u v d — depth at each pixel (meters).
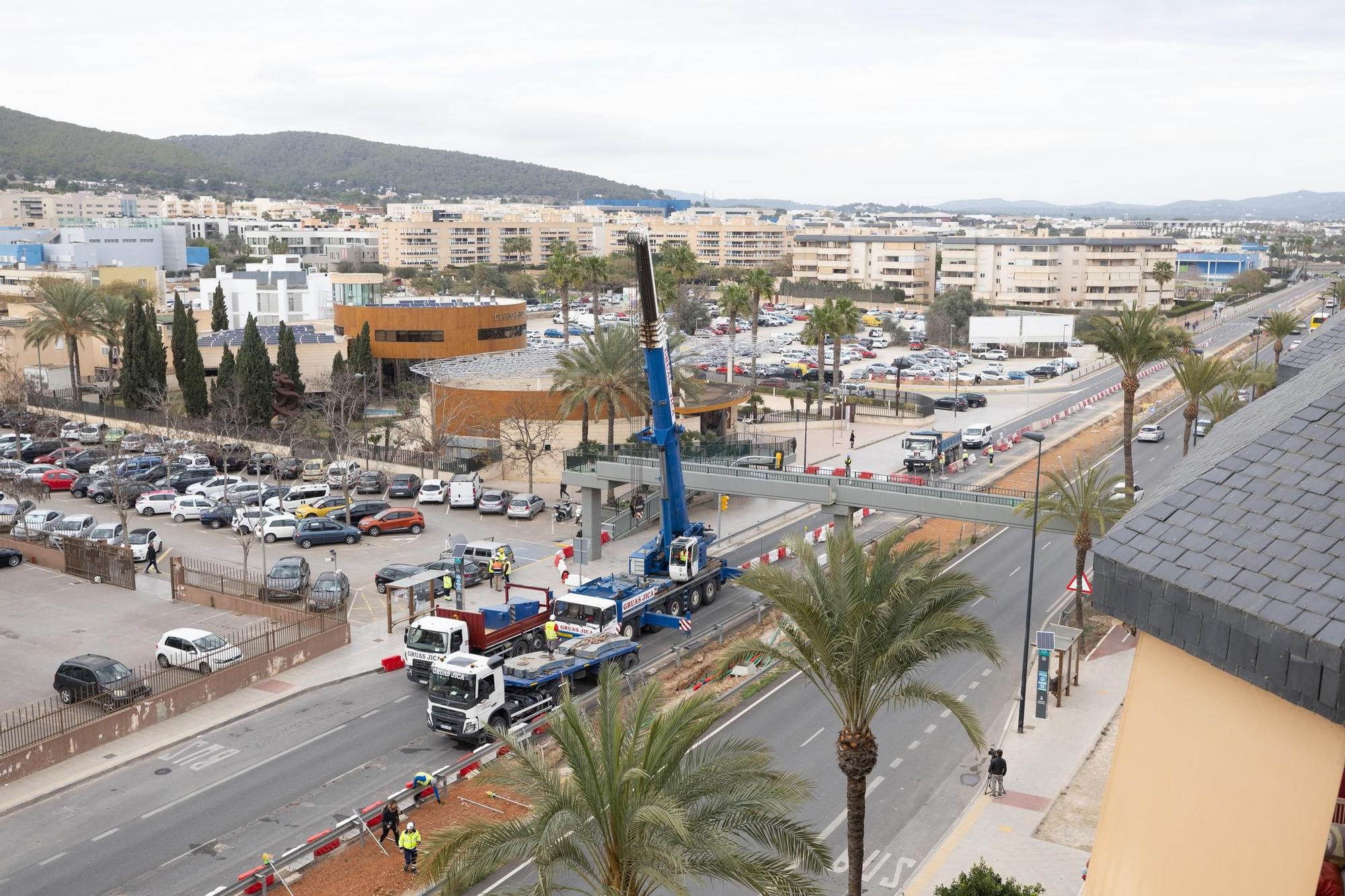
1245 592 14.40
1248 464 16.89
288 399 101.56
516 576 59.06
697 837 20.72
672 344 74.69
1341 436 16.34
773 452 84.12
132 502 74.56
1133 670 17.75
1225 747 15.19
